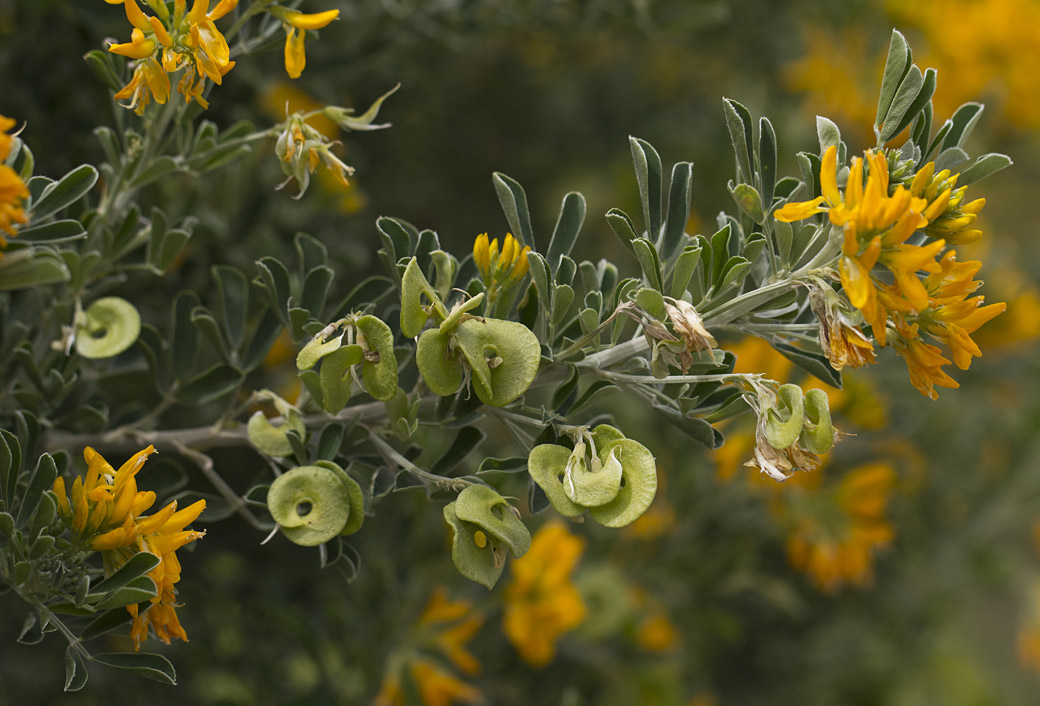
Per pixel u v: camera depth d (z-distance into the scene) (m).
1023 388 1.50
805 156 0.68
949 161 0.68
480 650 1.10
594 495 0.67
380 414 0.70
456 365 0.67
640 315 0.67
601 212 1.68
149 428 0.75
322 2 0.82
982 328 1.34
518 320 0.70
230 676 1.00
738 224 0.70
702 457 1.06
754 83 1.76
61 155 0.81
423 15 0.89
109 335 0.71
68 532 0.69
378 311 0.74
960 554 1.51
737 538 1.08
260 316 0.75
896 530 1.49
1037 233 2.35
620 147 1.70
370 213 1.34
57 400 0.72
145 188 0.80
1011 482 1.49
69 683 0.67
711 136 1.66
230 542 0.99
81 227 0.68
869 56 1.53
